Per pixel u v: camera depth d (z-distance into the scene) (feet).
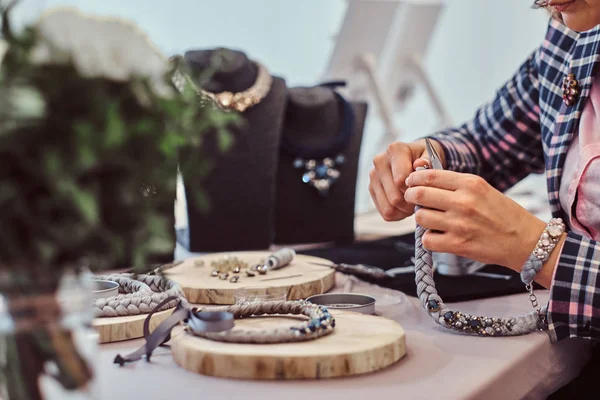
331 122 4.67
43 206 1.43
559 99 3.44
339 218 4.68
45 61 1.45
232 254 3.75
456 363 2.20
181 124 1.67
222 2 8.29
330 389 1.94
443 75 10.89
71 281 1.56
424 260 2.72
